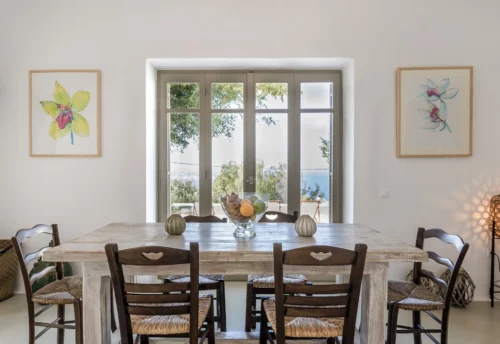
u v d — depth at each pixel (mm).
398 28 3039
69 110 3057
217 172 3451
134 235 1899
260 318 1918
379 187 3066
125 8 3057
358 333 2230
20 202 3070
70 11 3055
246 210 1783
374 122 3062
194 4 3055
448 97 3004
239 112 3434
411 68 3014
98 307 1606
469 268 3023
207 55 3066
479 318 2588
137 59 3066
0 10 3055
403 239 3059
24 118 3066
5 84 3061
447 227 3041
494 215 2883
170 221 1898
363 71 3051
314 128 3443
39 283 2789
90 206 3080
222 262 1588
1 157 3068
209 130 3436
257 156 3443
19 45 3053
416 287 1960
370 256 1541
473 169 3027
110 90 3064
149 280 3020
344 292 1379
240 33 3057
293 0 3049
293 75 3420
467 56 3023
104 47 3055
